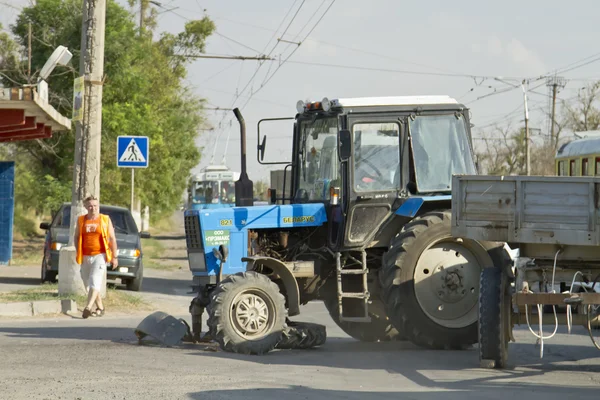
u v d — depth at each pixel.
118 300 41.94
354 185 29.58
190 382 21.12
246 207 29.59
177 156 112.31
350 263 29.77
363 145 29.91
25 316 37.66
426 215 29.12
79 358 25.02
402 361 26.06
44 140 87.94
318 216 29.98
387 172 30.05
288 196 35.72
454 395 19.95
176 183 132.75
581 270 24.33
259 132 32.09
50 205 86.31
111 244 37.75
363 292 29.09
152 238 135.62
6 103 43.44
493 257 29.05
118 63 86.44
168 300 47.50
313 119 31.23
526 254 24.34
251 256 29.02
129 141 48.72
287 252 30.05
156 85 107.69
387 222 29.84
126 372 22.53
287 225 29.62
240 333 27.25
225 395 19.38
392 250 28.70
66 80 85.62
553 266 24.48
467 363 25.70
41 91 44.06
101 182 86.81
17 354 25.72
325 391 20.34
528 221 23.31
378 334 32.03
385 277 28.64
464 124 30.92
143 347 28.08
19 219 105.38
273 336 27.33
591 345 30.72
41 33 85.38
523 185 23.34
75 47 85.38
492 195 23.64
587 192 22.73
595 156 63.06
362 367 24.66
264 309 27.48
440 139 30.64
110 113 85.31
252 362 25.25
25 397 18.66
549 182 23.06
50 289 44.22
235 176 133.38
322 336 29.14
